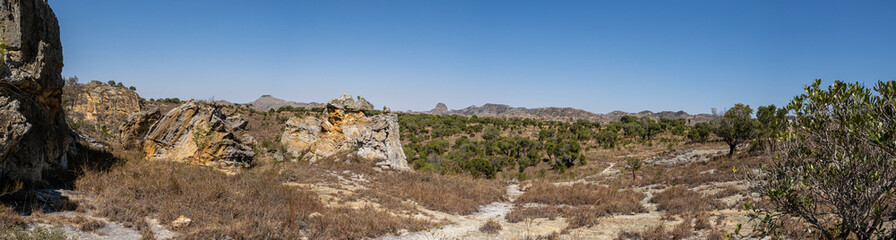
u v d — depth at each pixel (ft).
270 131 231.71
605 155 179.32
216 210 36.24
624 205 57.57
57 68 44.73
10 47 35.01
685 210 50.88
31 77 35.22
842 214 19.13
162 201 36.22
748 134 106.83
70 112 159.12
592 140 251.80
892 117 16.30
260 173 66.54
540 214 54.19
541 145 212.23
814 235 28.48
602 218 51.57
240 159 75.77
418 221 45.57
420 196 62.80
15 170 33.32
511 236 41.86
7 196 30.07
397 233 40.04
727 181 74.02
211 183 46.52
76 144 56.24
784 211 21.03
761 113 105.19
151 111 88.07
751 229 36.96
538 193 73.72
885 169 17.01
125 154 64.85
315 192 57.21
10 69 33.45
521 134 323.37
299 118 122.21
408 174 86.43
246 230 32.01
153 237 28.78
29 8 37.68
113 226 30.19
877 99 17.11
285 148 112.47
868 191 17.90
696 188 73.20
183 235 29.78
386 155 96.12
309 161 99.45
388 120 101.60
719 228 38.86
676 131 264.72
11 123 30.35
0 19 34.71
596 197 66.64
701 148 151.12
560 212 56.13
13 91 33.45
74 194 35.70
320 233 35.88
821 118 18.61
